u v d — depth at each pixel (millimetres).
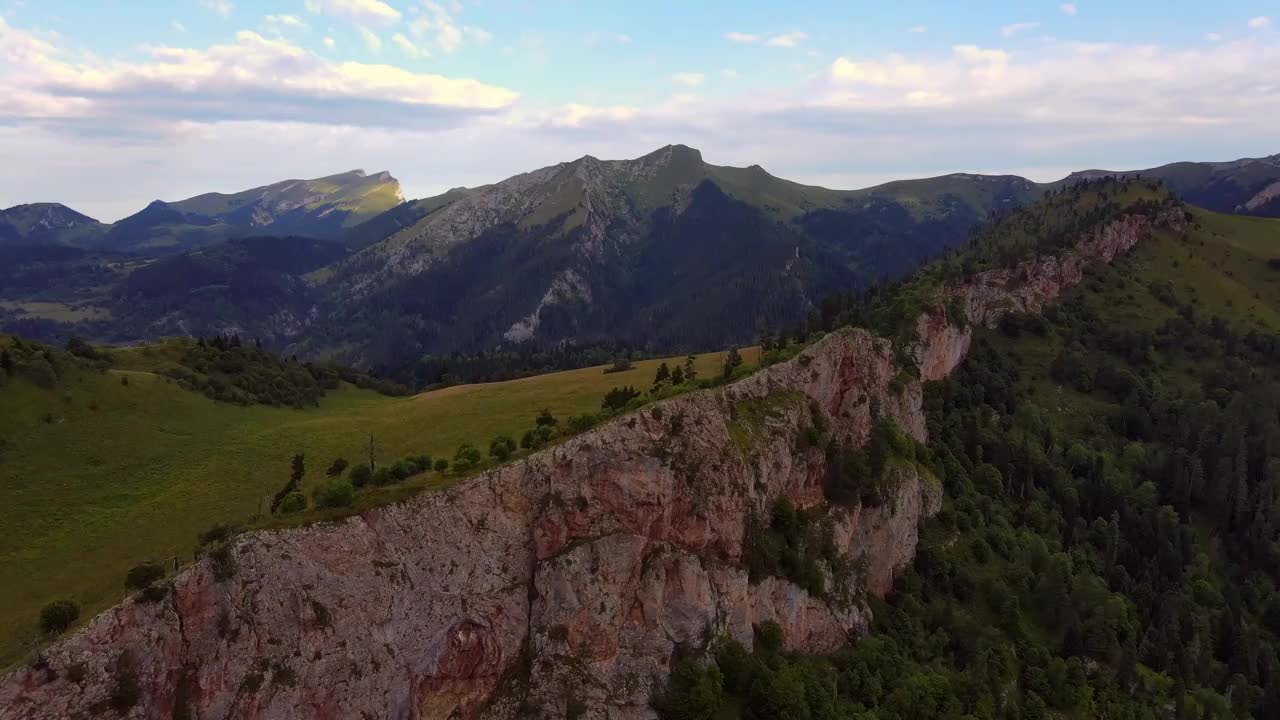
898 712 89625
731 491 89438
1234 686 116688
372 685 65062
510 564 76312
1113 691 108875
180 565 62719
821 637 96875
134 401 112500
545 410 107438
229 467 97625
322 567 64750
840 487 108250
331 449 103375
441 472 80688
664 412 89500
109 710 52750
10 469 88062
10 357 103750
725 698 81250
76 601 63500
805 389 114125
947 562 119812
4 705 49375
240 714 57750
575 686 73875
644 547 81125
